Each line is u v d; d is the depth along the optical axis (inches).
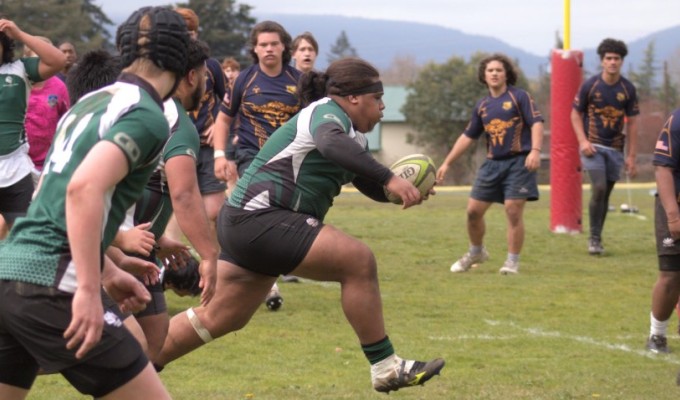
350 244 426.3
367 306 427.8
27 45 633.6
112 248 363.9
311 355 580.7
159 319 428.8
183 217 391.9
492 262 981.2
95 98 297.1
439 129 3344.0
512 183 878.4
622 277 897.5
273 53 697.6
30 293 282.8
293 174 429.7
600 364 566.3
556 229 1215.6
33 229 287.9
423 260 989.2
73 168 285.9
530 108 864.9
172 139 392.5
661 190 569.6
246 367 549.3
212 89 732.0
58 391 494.6
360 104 438.6
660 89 3191.4
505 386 508.7
